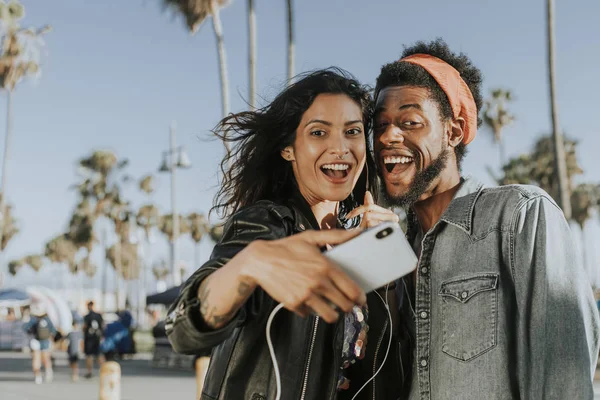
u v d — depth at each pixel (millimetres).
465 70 2367
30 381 17094
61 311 20062
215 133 2240
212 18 22438
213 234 27609
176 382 16062
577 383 1797
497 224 2078
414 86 2221
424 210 2340
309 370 1878
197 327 1505
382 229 1473
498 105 37906
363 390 2174
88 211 52312
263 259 1370
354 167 2041
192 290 1553
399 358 2234
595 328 1937
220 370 1875
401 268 1500
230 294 1431
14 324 28016
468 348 2025
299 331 1873
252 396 1844
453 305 2080
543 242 1946
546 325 1868
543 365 1846
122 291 74688
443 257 2145
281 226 1889
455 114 2252
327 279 1345
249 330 1838
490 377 1975
